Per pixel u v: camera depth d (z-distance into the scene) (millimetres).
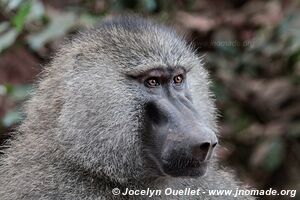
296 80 16281
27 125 10375
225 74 16047
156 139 9609
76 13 15219
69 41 10516
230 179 10984
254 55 16031
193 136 9180
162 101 9695
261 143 16422
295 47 14906
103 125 9633
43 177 9727
